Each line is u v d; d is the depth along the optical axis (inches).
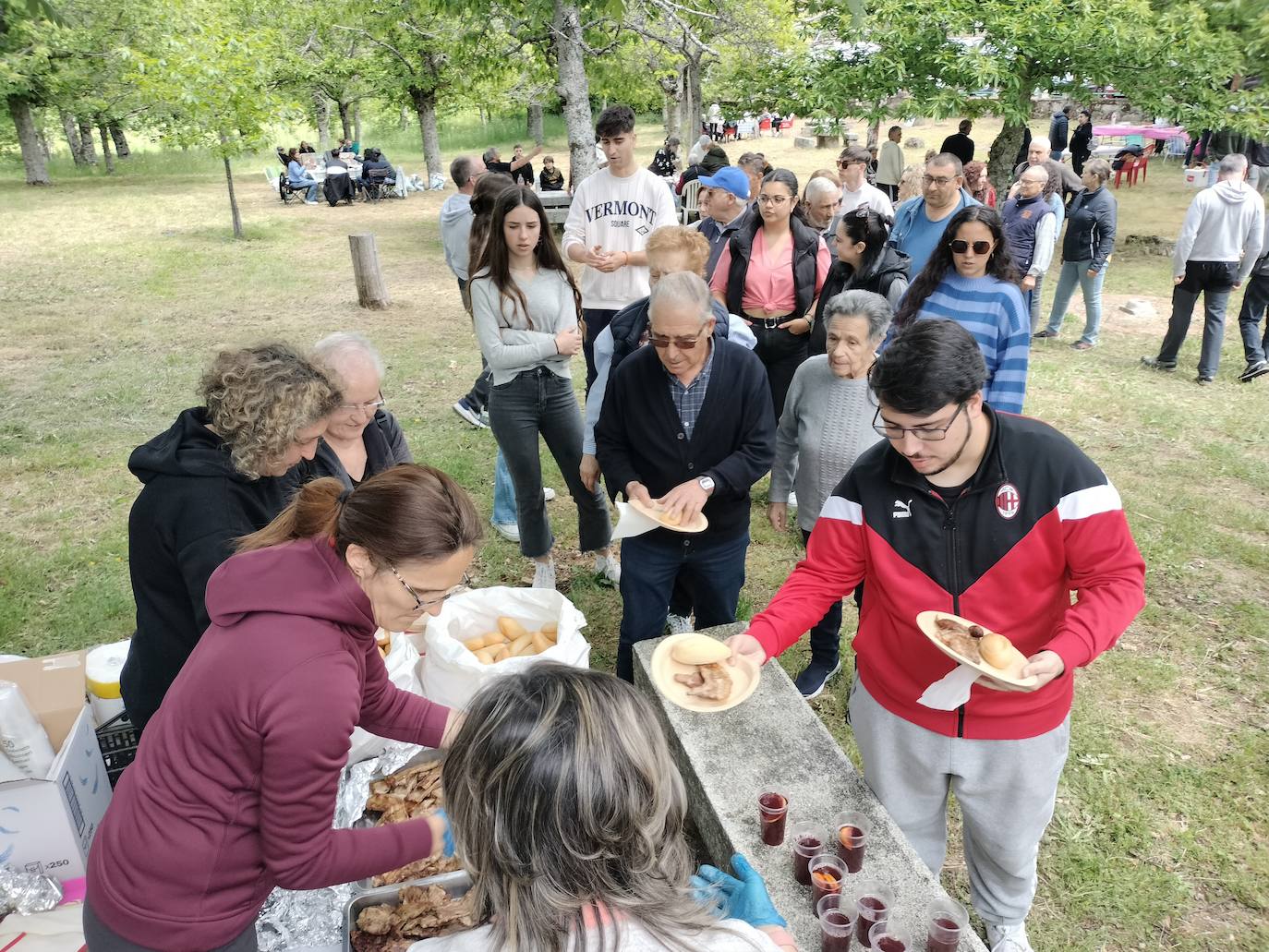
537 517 172.2
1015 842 91.2
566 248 205.8
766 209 192.9
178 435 85.4
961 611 83.3
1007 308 148.2
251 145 579.5
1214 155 673.0
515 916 43.3
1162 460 238.7
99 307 412.8
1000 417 80.2
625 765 43.7
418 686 120.0
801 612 91.2
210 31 554.6
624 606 130.6
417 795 103.7
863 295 131.8
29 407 282.2
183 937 64.0
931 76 432.1
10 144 1268.5
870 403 135.6
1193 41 385.7
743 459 120.6
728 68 602.5
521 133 1537.9
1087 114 682.2
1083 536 78.7
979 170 335.3
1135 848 119.6
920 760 90.8
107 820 66.0
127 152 1309.1
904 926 80.2
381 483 62.6
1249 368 299.4
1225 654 159.9
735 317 151.8
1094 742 138.3
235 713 59.9
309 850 63.5
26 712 93.3
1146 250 503.8
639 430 122.8
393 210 762.8
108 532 203.8
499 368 158.6
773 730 108.4
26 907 90.7
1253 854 118.2
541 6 318.0
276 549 65.4
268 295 437.4
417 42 818.8
